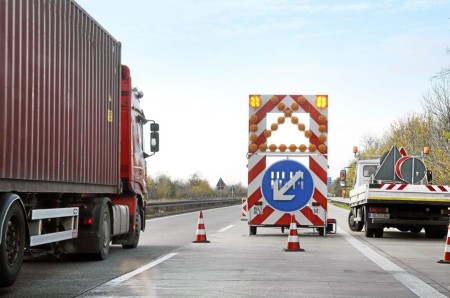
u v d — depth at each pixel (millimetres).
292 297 9438
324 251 16328
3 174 9734
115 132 15750
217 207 66125
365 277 11539
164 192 89250
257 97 21109
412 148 51656
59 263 13633
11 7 9938
